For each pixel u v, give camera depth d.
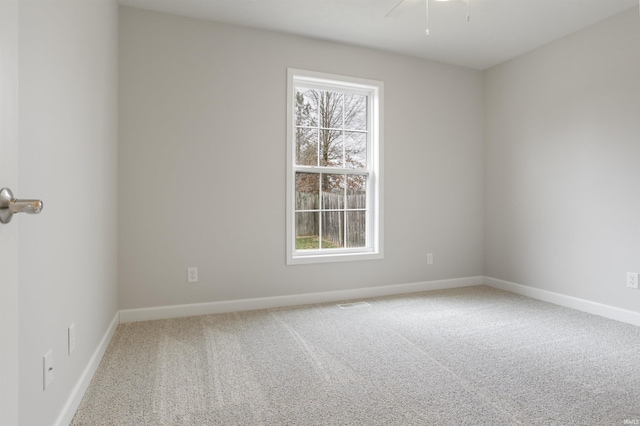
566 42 3.38
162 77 2.96
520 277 3.85
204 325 2.83
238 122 3.20
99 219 2.19
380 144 3.76
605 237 3.06
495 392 1.83
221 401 1.74
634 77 2.85
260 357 2.25
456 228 4.16
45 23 1.33
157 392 1.82
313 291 3.51
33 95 1.22
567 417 1.61
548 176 3.54
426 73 3.98
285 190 3.38
